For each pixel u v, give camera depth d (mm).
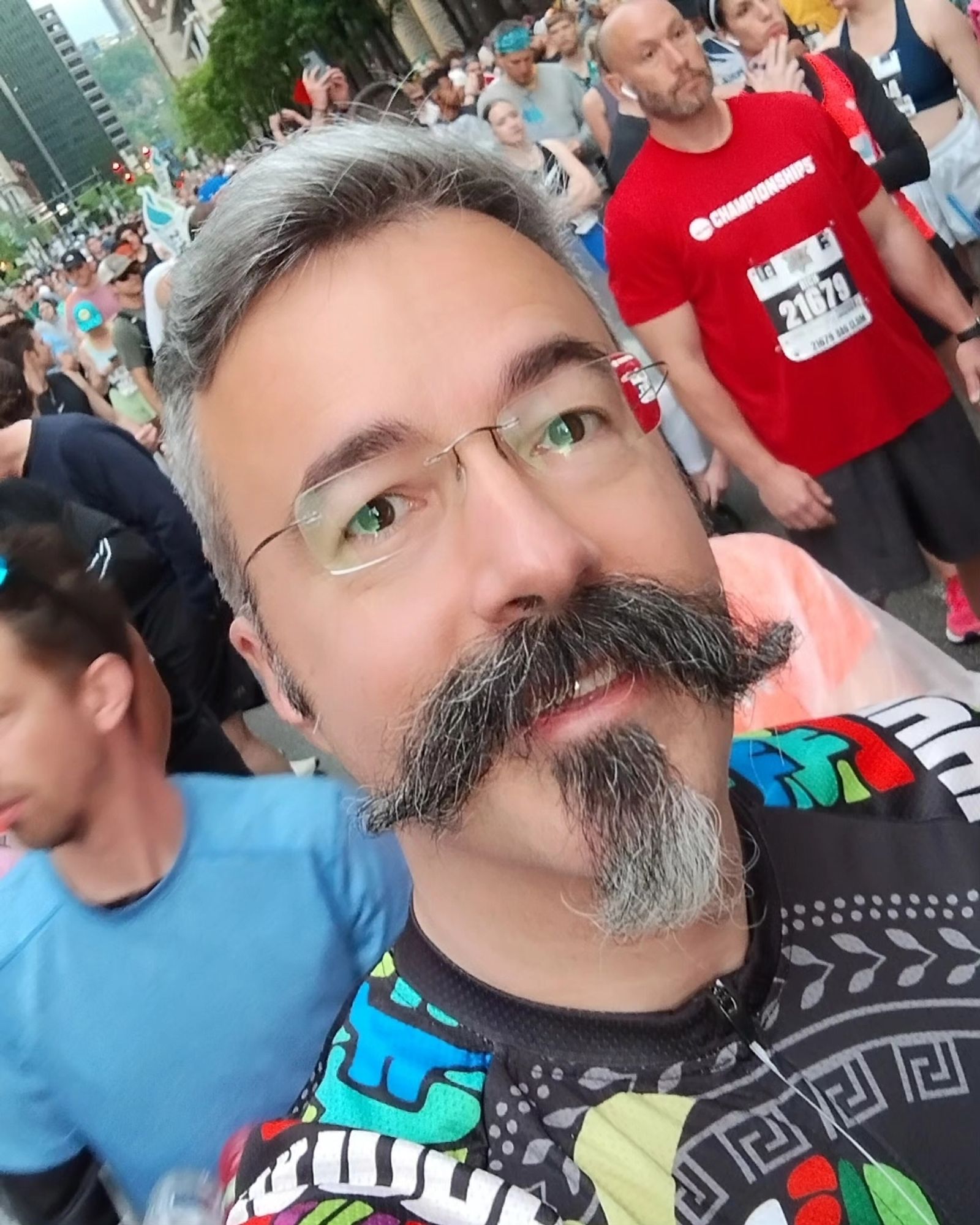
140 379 5824
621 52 2164
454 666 797
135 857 1310
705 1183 841
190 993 1310
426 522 825
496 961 898
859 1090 902
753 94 2342
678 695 821
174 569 2576
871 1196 855
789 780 1101
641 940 871
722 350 2381
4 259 35562
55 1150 1326
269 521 859
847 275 2293
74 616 1258
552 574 780
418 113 1006
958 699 1295
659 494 893
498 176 931
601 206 4098
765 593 1566
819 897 1009
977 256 4453
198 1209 1154
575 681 781
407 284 837
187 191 16828
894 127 2967
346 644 836
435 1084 888
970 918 1007
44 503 2418
